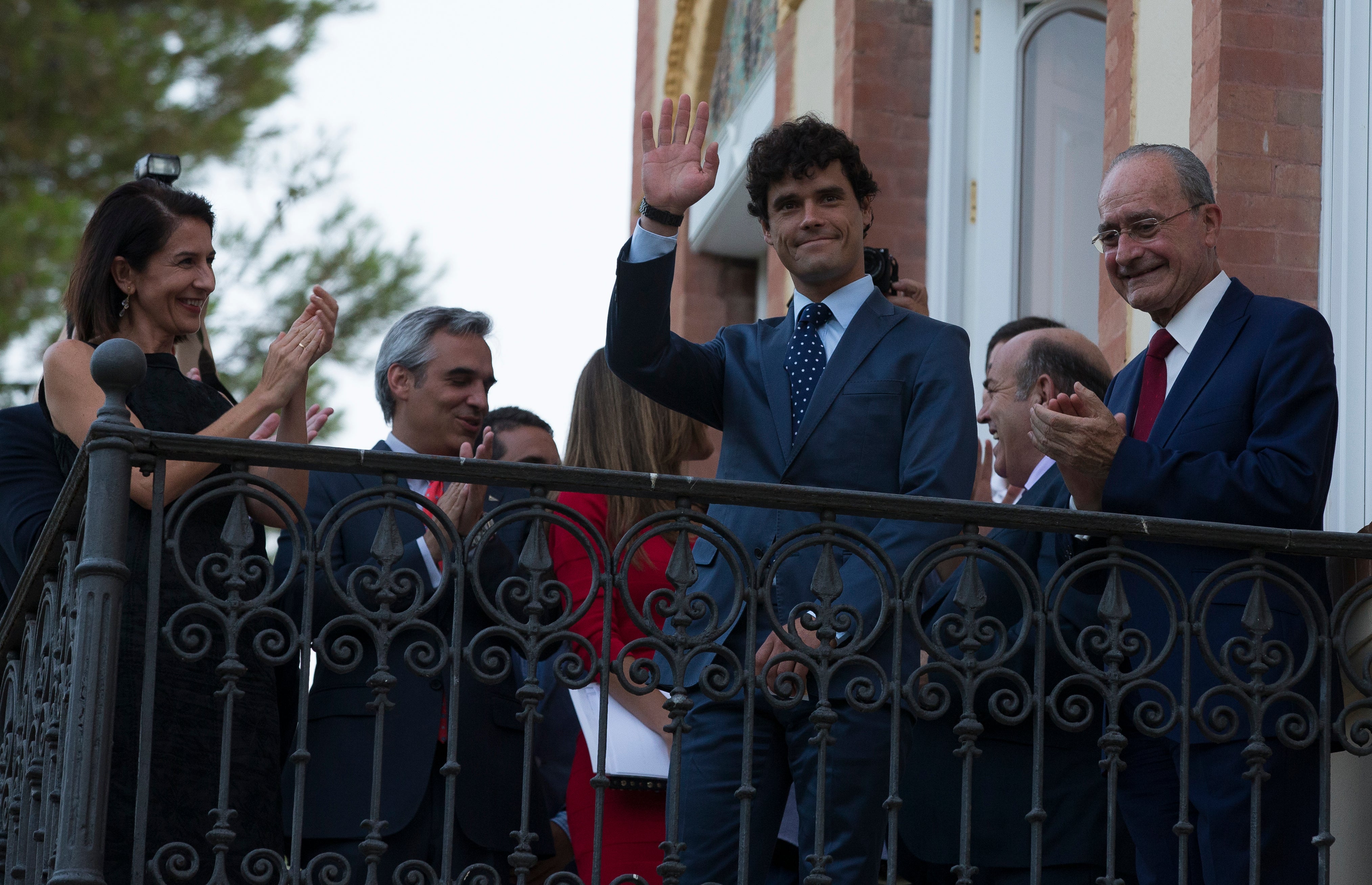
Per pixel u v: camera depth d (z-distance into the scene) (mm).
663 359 5852
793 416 5840
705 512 6727
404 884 5820
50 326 20109
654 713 6566
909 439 5707
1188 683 5406
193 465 5711
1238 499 5508
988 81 11438
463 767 5980
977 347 11102
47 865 5086
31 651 5824
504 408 7867
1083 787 6121
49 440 6152
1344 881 6348
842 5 12062
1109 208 6039
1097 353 6852
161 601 5613
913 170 11672
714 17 15117
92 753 4840
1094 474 5617
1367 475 7805
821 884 5203
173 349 6277
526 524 6691
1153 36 9008
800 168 5930
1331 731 5504
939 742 6172
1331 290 8039
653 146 5789
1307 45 8312
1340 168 8086
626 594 5309
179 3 22641
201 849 5461
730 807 5594
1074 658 5418
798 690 5355
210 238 6188
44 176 21766
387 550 5242
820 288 6008
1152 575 5461
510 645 6172
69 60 21375
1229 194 8141
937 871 6395
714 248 14938
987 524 5426
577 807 6539
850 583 5609
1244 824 5461
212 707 5602
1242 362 5773
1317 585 5773
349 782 5855
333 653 5867
